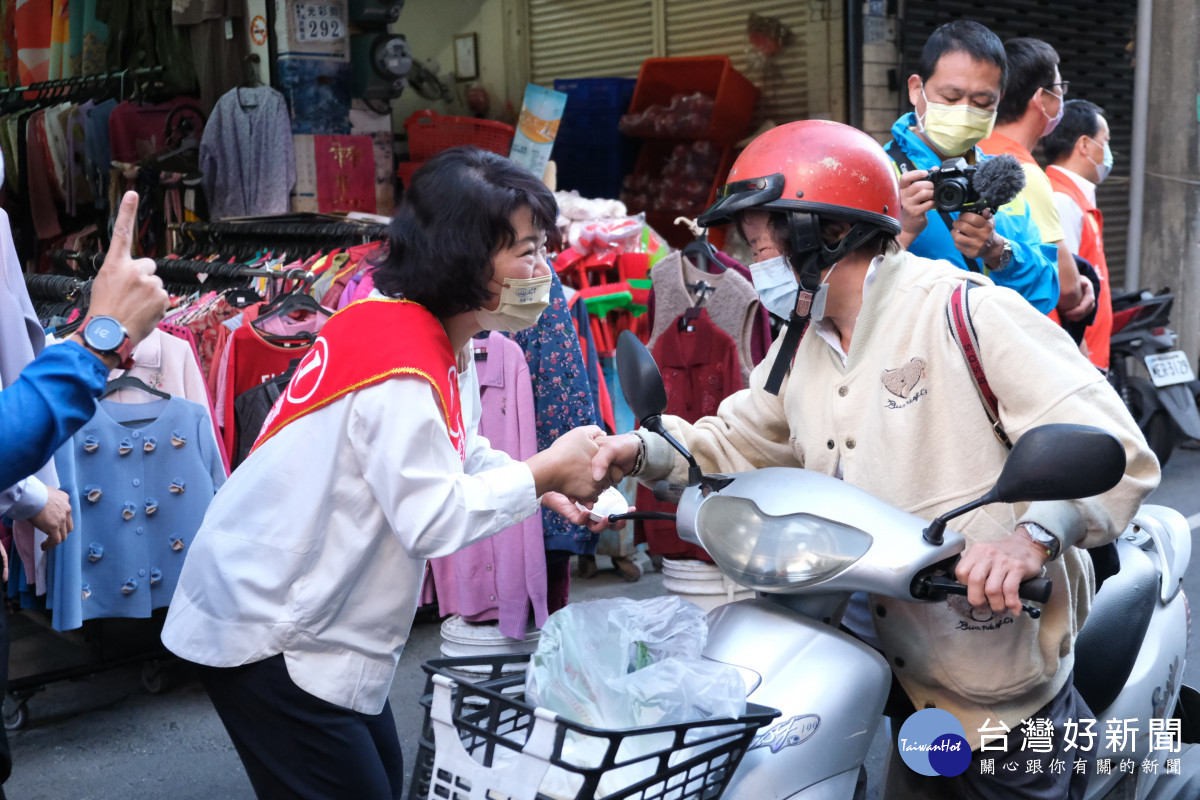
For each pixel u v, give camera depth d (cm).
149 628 461
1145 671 237
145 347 346
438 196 159
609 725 137
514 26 736
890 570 146
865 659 155
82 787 325
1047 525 144
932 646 164
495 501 161
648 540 405
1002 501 138
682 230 679
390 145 625
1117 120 843
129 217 167
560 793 135
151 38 641
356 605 170
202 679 174
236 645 167
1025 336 155
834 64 652
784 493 157
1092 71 811
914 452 162
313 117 594
